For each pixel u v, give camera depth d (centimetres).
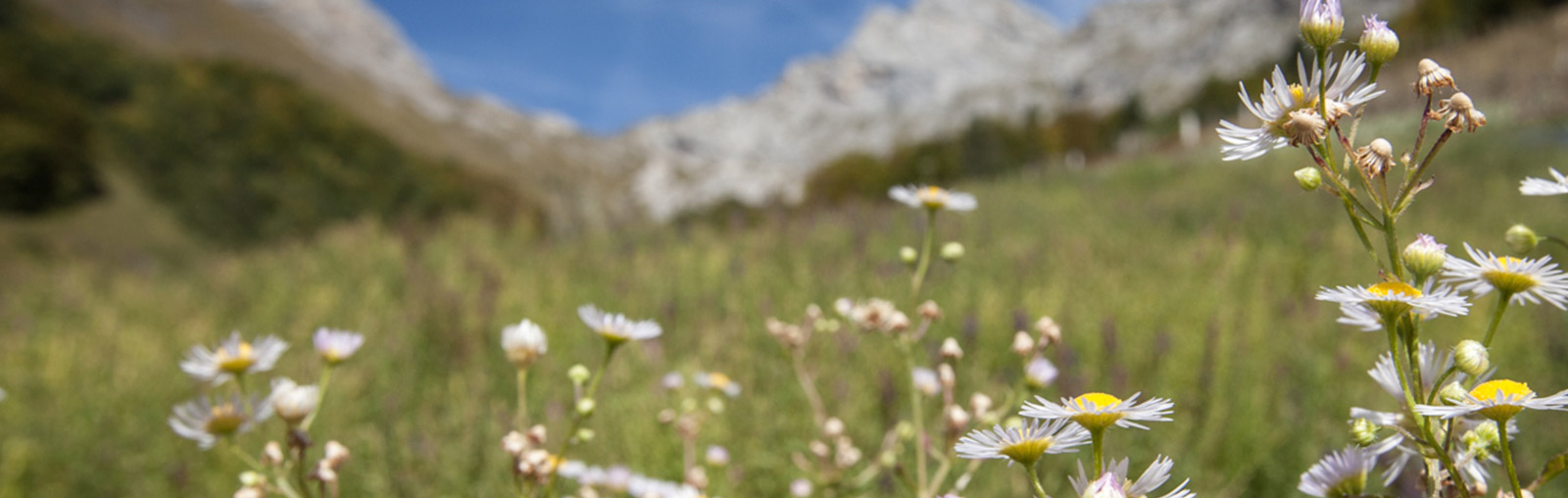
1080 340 392
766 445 302
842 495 224
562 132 14525
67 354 471
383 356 436
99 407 392
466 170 5916
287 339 500
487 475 300
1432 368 78
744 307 507
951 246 200
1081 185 1414
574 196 1087
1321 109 71
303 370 393
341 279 671
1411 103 1402
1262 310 431
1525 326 368
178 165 3831
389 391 389
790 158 18138
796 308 472
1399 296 71
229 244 3425
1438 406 71
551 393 367
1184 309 447
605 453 292
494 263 682
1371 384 309
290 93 5303
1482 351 71
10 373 444
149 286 781
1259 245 671
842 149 17525
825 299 490
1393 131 1263
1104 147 5256
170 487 329
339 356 145
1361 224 74
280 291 643
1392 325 74
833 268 577
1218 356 349
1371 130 1303
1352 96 72
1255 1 10850
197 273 841
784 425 309
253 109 4672
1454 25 2934
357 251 773
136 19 9506
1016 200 1129
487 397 377
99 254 2814
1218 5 12825
